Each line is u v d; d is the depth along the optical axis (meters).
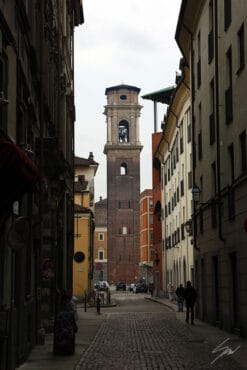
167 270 60.38
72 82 37.56
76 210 57.53
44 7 21.14
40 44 19.16
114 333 25.03
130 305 53.31
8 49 12.86
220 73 26.03
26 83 15.67
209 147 29.02
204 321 30.94
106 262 152.75
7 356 12.50
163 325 29.27
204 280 31.02
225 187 24.72
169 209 57.66
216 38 26.61
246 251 21.28
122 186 136.75
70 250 35.28
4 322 12.08
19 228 11.04
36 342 19.47
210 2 28.62
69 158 34.94
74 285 56.59
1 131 11.46
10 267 13.22
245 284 21.55
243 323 22.00
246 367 14.85
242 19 22.06
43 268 21.64
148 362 15.91
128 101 138.00
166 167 60.22
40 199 19.12
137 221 136.25
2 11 11.95
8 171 8.99
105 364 15.52
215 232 27.44
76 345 20.20
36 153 19.30
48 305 24.41
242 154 22.48
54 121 26.06
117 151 136.88
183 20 33.62
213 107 28.14
